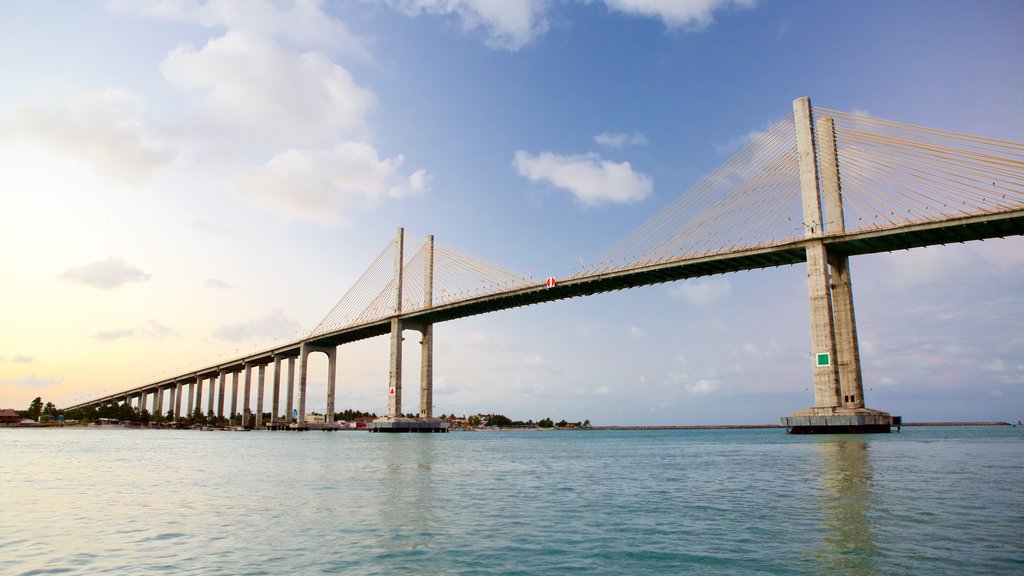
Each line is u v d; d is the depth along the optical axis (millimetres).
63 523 18781
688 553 14305
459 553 14578
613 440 110500
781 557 13742
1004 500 21516
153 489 27641
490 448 72500
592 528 17547
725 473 34062
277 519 19250
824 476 30500
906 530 16359
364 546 15344
